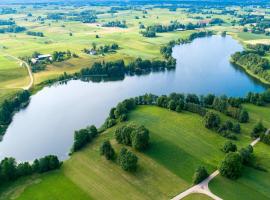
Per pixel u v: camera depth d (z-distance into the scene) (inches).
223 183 5098.4
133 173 5374.0
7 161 5388.8
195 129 6722.4
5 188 5162.4
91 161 5787.4
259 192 4921.3
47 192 5036.9
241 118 7042.3
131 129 6112.2
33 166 5541.3
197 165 5580.7
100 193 4985.2
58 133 7357.3
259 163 5551.2
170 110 7593.5
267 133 6520.7
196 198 4793.3
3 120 7839.6
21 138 7165.4
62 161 5880.9
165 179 5241.1
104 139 6481.3
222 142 6274.6
